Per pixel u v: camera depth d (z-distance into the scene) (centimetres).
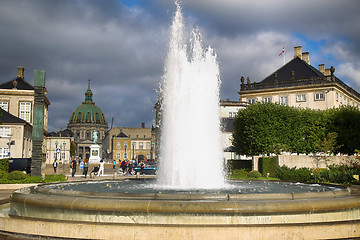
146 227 744
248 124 4097
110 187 1397
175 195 868
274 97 6694
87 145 19362
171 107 1730
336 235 780
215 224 767
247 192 1166
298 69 6850
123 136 14162
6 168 3291
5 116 6084
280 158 3550
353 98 7325
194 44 1809
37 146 2675
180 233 736
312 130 4181
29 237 805
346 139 4119
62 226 785
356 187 1920
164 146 1702
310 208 813
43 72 2744
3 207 1255
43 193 1013
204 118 1741
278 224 762
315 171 2836
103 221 793
